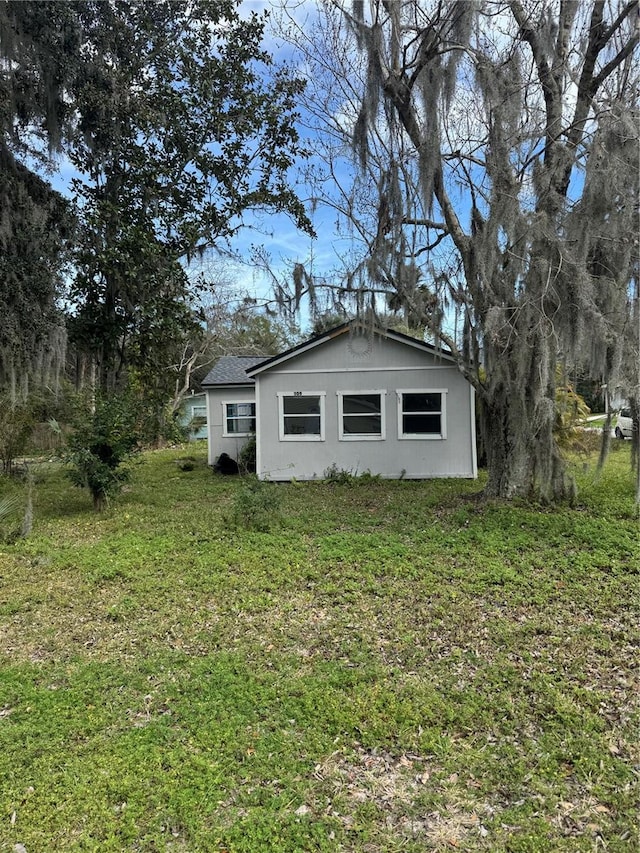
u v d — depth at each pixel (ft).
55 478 40.29
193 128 37.14
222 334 84.33
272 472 40.40
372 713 10.50
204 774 8.88
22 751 9.58
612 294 21.02
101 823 7.92
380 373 39.22
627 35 22.74
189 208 38.42
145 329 37.70
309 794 8.48
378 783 8.73
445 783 8.70
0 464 39.37
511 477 27.35
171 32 36.47
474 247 24.20
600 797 8.29
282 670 12.25
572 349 21.38
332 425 39.86
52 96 31.17
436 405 38.88
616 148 19.94
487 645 13.23
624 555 18.99
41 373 32.50
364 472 39.55
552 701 10.76
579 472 34.47
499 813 8.05
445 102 23.66
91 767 9.09
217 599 16.51
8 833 7.79
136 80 35.65
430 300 27.91
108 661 12.94
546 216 20.79
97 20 33.60
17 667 12.73
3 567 20.25
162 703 11.08
